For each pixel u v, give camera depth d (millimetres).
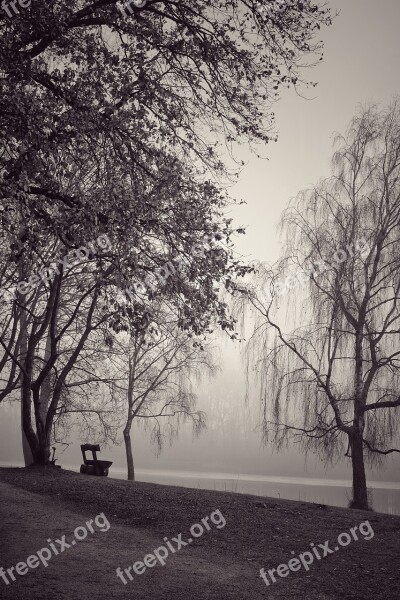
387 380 21375
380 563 10625
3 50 10453
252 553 11258
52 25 10867
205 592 9180
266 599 9016
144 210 11961
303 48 12547
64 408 28391
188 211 12461
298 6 12219
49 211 11711
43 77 11453
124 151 12750
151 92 12227
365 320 21625
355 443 20984
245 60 12516
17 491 16438
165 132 13023
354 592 9383
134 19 12180
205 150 13312
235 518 13430
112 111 11789
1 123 10500
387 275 21797
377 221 22297
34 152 10656
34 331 22281
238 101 12742
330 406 21547
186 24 12344
